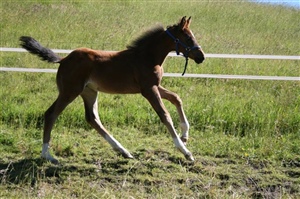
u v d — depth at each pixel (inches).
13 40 566.9
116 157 294.5
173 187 259.1
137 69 287.3
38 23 636.1
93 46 553.0
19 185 256.4
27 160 285.9
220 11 768.3
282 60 522.0
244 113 352.2
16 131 327.0
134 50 292.5
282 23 741.3
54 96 411.2
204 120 346.0
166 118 284.7
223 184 267.3
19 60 487.2
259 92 433.7
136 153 301.4
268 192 258.5
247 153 301.7
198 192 255.9
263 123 342.0
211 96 410.0
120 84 289.1
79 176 271.0
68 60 287.4
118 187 259.9
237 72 480.4
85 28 628.4
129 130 339.3
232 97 408.2
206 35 626.2
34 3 739.4
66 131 330.6
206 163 291.0
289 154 303.0
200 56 289.4
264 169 285.3
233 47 565.3
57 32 603.8
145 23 674.2
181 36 290.7
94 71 286.7
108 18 688.4
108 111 358.6
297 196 256.2
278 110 364.8
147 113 354.6
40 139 316.5
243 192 257.6
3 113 350.0
